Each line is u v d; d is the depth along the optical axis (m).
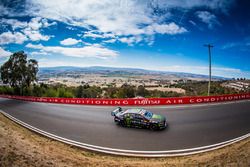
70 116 18.86
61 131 13.57
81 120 16.83
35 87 63.78
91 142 11.31
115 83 121.69
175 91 60.09
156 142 11.02
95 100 28.55
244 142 10.02
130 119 13.90
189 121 15.11
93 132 13.12
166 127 13.71
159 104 24.28
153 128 13.12
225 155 8.23
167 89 68.56
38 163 6.68
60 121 16.69
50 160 7.30
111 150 10.19
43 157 7.39
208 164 7.59
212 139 11.12
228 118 15.80
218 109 19.72
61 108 25.22
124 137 11.97
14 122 16.58
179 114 17.72
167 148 10.19
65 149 10.04
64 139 11.91
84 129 13.91
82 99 30.64
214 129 12.95
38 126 15.09
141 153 9.74
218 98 25.88
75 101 31.98
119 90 67.19
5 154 6.59
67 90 64.50
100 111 21.31
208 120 15.28
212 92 44.66
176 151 9.80
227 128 13.09
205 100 25.09
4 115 20.27
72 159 8.23
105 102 27.33
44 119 17.77
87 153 9.88
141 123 13.48
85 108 24.33
